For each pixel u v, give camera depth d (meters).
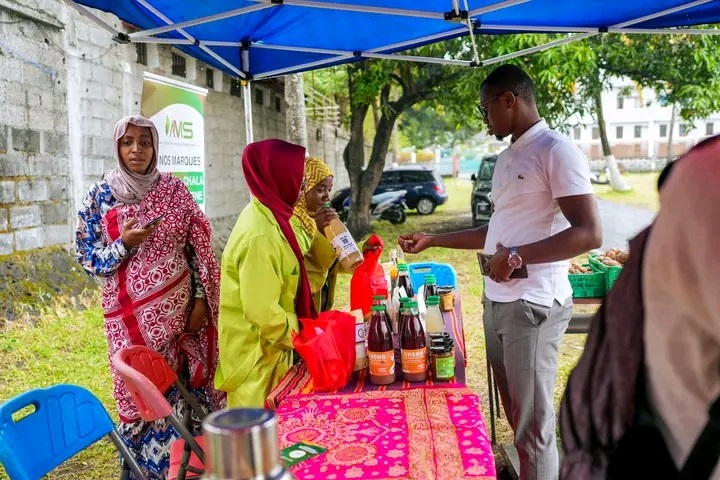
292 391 2.29
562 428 1.08
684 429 0.94
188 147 4.99
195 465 2.44
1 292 6.09
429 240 3.26
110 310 2.97
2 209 6.39
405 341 2.30
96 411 2.26
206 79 10.93
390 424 1.94
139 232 2.83
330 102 23.20
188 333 3.16
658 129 39.75
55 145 7.18
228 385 2.63
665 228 0.93
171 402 3.07
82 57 7.51
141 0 3.13
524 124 2.71
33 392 2.04
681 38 12.05
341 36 4.01
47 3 6.88
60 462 2.10
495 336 2.88
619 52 11.84
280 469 0.81
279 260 2.56
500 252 2.50
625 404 1.00
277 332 2.50
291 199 2.71
